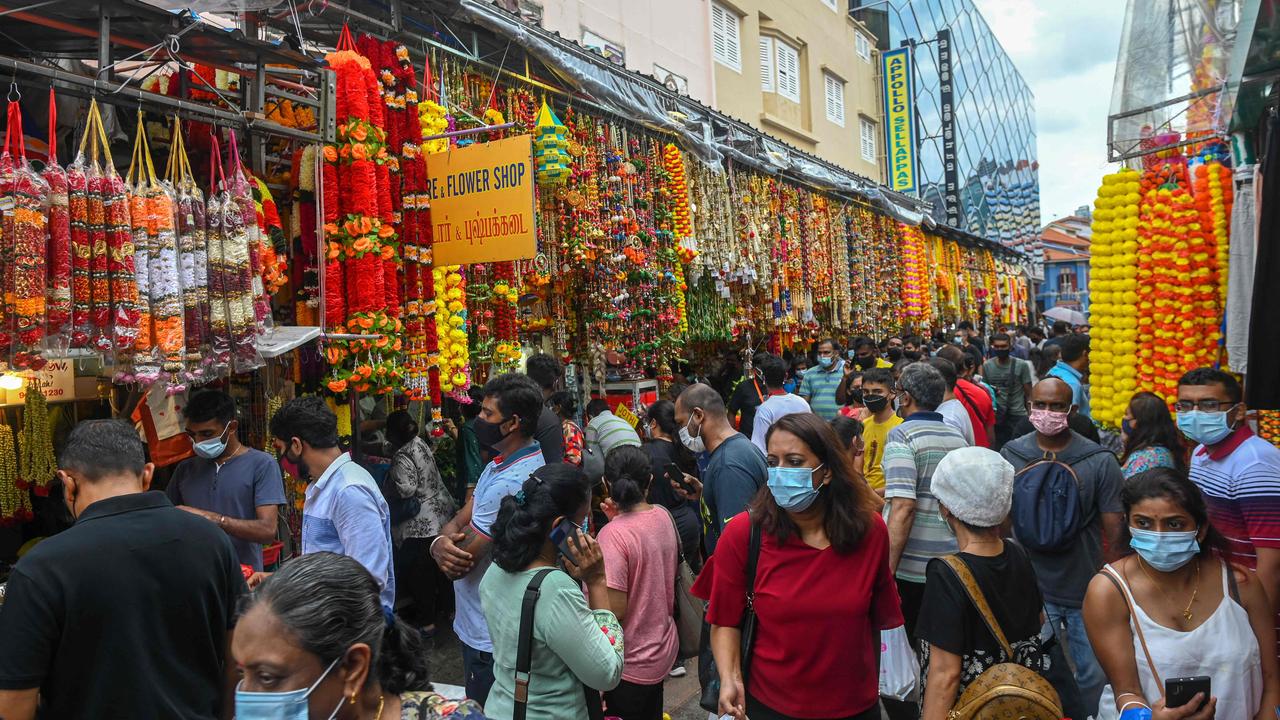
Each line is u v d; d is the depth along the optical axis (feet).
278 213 15.52
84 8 11.33
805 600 8.36
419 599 18.45
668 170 26.11
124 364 11.13
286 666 4.47
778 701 8.49
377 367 14.71
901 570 12.66
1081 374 23.72
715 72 44.01
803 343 42.01
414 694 5.27
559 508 8.31
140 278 11.06
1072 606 11.87
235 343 12.26
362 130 14.38
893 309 45.73
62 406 15.83
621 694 11.02
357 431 16.49
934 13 92.48
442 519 18.25
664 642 11.29
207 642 7.55
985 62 117.08
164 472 14.69
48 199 10.14
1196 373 11.17
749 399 25.91
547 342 23.34
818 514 8.59
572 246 21.12
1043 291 138.62
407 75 16.08
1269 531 10.25
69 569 6.83
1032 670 7.89
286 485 15.84
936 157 82.94
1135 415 13.93
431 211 16.74
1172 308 17.52
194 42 12.59
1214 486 11.12
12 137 10.02
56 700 6.79
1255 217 15.64
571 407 17.88
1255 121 16.10
